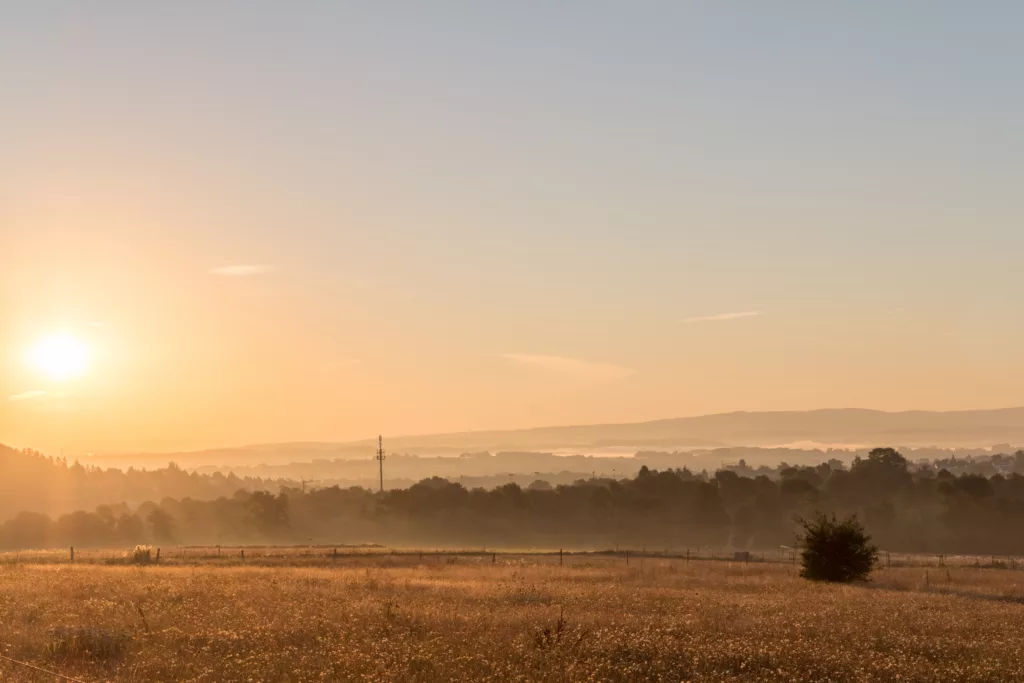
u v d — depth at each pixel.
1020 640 24.91
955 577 58.84
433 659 19.06
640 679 18.50
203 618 24.77
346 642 21.14
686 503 194.12
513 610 28.56
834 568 53.06
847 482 194.75
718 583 48.28
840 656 20.84
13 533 188.75
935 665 20.72
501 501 194.75
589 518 188.62
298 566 61.78
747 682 18.52
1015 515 159.00
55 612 25.58
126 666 18.39
